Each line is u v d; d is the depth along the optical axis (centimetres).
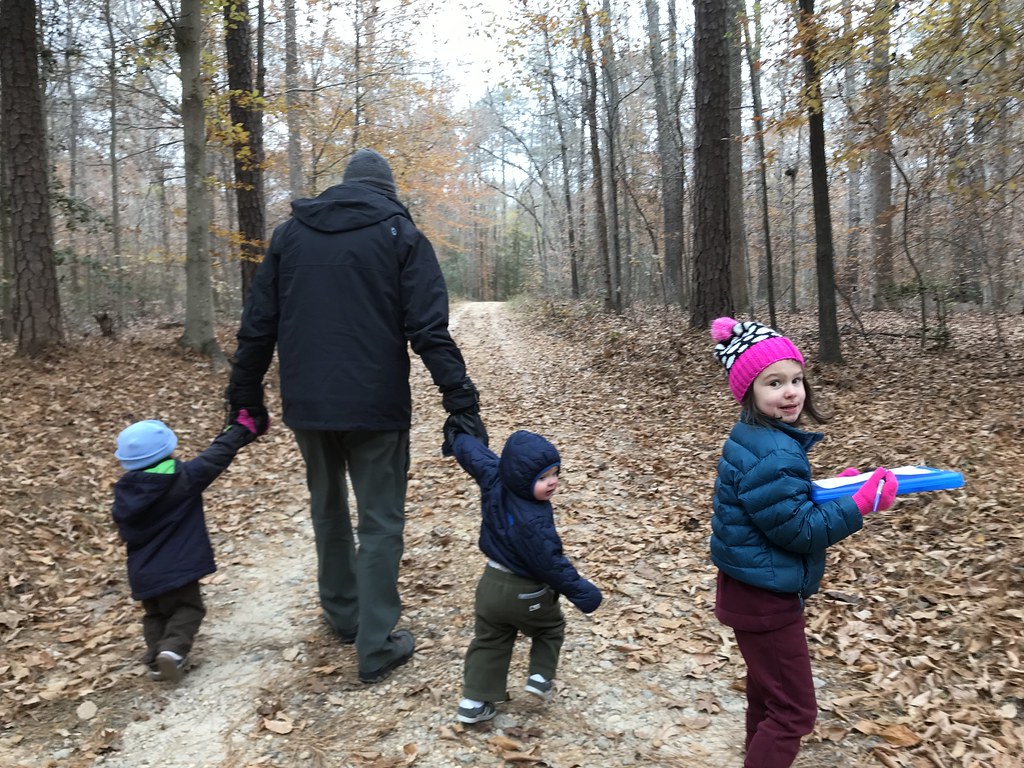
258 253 1466
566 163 2647
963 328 1351
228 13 1352
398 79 2130
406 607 419
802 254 2600
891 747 278
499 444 846
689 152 2064
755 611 234
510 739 290
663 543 504
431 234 3325
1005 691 304
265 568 504
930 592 395
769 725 237
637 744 288
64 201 1717
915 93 848
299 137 1973
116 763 286
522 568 284
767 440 230
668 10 2047
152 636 354
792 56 911
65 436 750
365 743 291
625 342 1433
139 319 2306
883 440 666
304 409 320
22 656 375
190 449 796
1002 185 900
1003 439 618
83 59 1655
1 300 1493
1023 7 760
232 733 304
